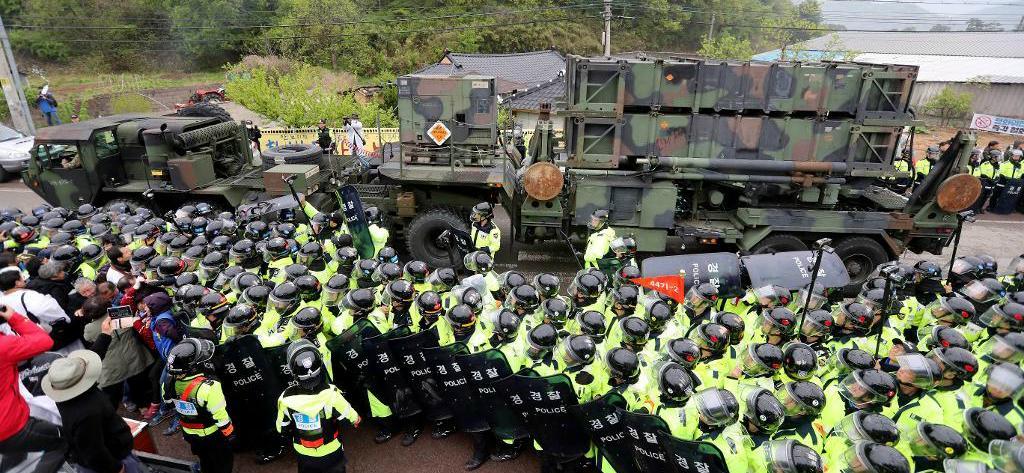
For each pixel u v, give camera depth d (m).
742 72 9.10
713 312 5.64
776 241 9.77
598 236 7.53
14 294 6.08
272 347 5.35
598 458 5.02
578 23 37.62
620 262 7.16
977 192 9.23
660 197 9.69
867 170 9.56
